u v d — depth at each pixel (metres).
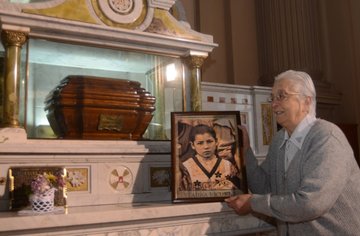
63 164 1.92
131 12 2.28
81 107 2.08
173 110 2.47
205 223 1.88
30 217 1.46
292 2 4.69
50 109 2.14
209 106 3.05
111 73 2.49
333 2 4.99
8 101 1.91
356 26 4.70
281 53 4.64
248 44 4.95
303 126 1.65
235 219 1.97
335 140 1.52
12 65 1.94
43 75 2.21
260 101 3.28
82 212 1.58
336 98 4.68
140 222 1.70
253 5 5.10
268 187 1.94
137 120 2.25
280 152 1.74
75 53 2.30
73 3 2.11
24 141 1.88
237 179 1.98
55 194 1.79
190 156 1.99
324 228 1.53
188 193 1.92
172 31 2.39
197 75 2.48
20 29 1.95
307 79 1.69
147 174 2.14
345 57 4.80
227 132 2.06
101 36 2.16
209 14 4.86
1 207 1.75
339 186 1.45
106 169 2.02
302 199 1.43
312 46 4.67
